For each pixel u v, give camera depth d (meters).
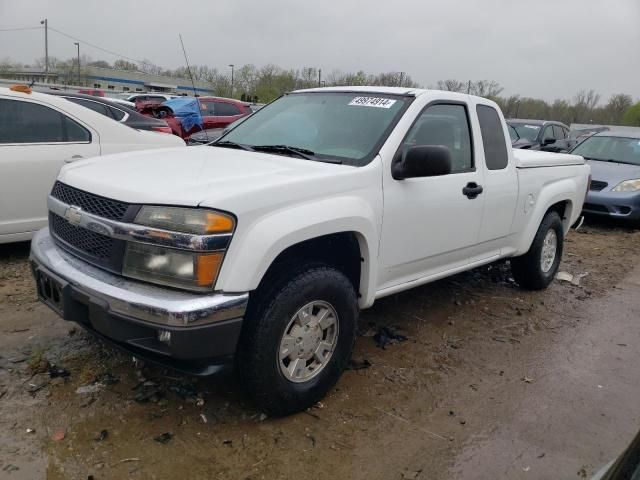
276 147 3.86
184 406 3.19
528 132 13.52
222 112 15.29
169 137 6.59
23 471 2.60
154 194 2.75
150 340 2.72
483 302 5.38
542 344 4.52
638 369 4.20
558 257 5.91
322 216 3.05
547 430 3.28
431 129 4.00
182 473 2.67
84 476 2.60
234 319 2.72
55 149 5.53
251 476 2.69
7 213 5.26
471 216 4.32
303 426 3.11
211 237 2.65
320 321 3.20
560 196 5.50
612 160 10.43
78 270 2.93
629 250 8.18
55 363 3.56
